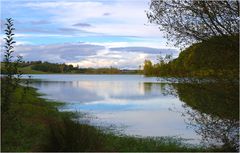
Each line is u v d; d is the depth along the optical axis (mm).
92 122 29109
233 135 16281
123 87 93562
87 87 92125
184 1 16219
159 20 16688
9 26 15109
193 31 16391
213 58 16297
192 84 16406
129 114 35281
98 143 14242
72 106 41656
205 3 15859
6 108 15258
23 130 17766
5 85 15211
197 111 16609
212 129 16438
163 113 36156
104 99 53625
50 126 14016
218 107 16172
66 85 103125
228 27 16031
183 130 25641
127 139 20828
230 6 15828
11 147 15062
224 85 16047
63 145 13531
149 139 21672
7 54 15164
